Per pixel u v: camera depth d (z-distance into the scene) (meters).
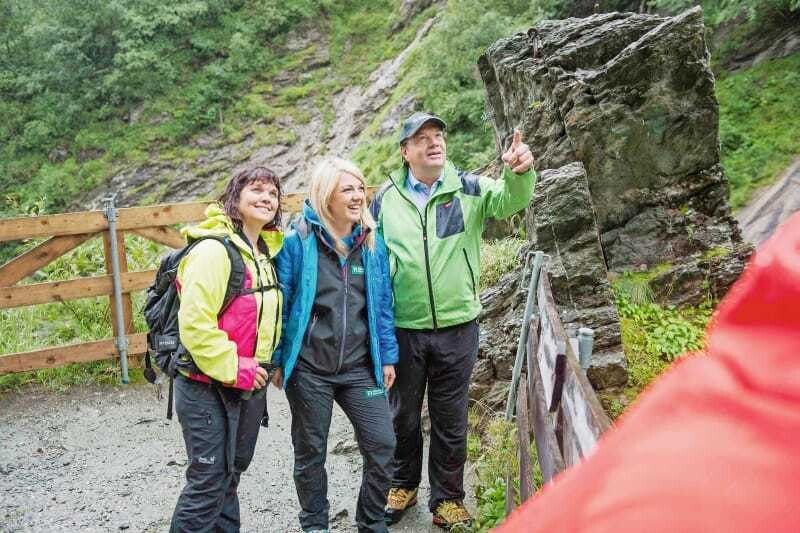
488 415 4.41
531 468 2.50
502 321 4.73
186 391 2.77
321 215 3.01
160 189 28.33
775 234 0.42
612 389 4.32
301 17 31.84
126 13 30.62
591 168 5.52
